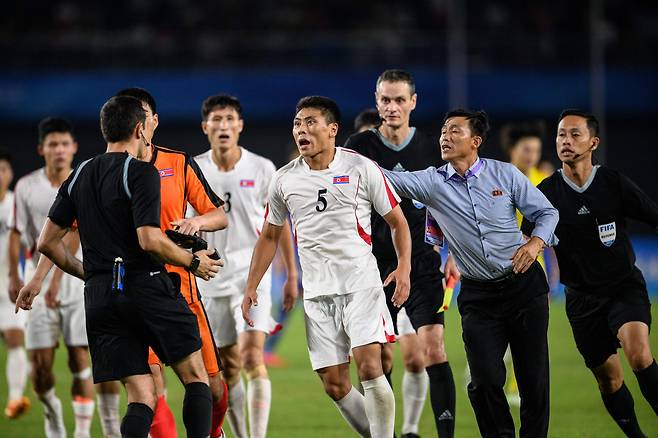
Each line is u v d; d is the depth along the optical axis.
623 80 85.25
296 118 21.27
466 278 21.86
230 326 26.11
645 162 85.56
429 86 84.06
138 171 18.66
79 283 26.39
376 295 21.12
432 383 24.31
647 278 71.75
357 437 27.22
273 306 63.44
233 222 26.41
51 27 92.25
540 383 21.12
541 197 21.41
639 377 22.23
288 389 35.91
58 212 19.39
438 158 26.58
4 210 34.31
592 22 88.56
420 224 25.56
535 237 20.77
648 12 94.75
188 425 19.28
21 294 21.23
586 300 23.56
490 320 21.38
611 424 28.50
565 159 23.22
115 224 18.70
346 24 94.50
